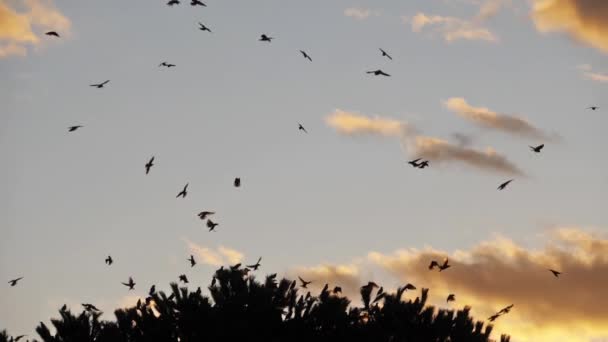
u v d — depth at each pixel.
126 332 83.75
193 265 87.50
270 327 82.62
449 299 86.19
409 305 84.44
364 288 85.69
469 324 84.50
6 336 84.31
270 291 83.56
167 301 84.19
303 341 82.94
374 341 83.12
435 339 83.56
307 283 85.38
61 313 84.62
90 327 84.44
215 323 82.00
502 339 85.12
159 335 82.94
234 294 83.50
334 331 83.12
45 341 83.94
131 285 86.38
